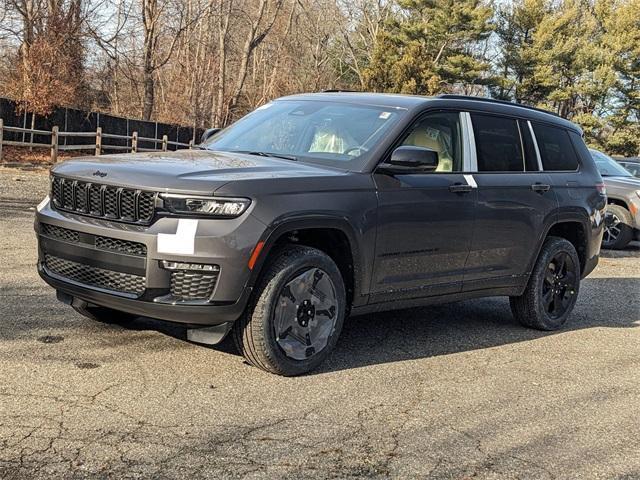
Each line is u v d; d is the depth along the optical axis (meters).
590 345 6.16
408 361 5.20
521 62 53.00
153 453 3.36
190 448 3.45
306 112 5.63
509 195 5.84
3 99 23.45
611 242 13.15
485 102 6.05
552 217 6.29
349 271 4.83
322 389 4.43
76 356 4.58
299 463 3.40
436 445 3.77
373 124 5.25
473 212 5.50
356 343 5.57
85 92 29.72
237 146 5.51
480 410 4.34
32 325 5.14
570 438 4.03
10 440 3.36
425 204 5.12
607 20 53.50
